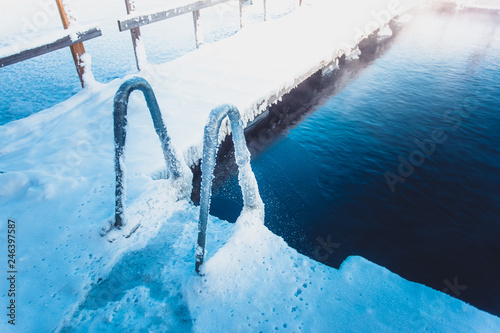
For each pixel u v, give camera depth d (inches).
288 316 65.9
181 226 91.2
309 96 200.5
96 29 161.6
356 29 265.3
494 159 143.3
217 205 117.6
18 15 332.2
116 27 310.2
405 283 71.4
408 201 122.6
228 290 71.2
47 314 67.6
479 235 108.5
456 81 213.3
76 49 159.0
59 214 91.0
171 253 82.7
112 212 90.8
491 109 179.5
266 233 83.9
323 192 126.8
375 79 222.1
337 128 168.9
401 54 261.6
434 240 106.7
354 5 342.0
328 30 262.2
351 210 118.5
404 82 215.8
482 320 63.1
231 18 345.4
